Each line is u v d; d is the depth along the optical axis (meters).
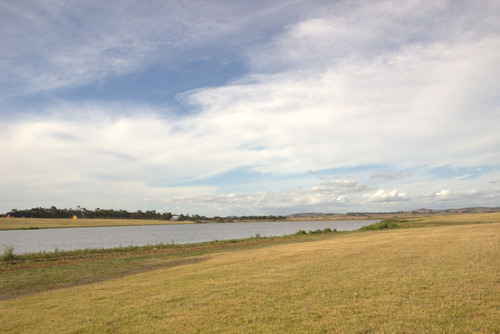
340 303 8.66
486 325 6.56
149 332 7.32
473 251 15.43
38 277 17.58
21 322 8.76
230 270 15.30
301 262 16.20
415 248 18.20
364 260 15.26
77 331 7.69
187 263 20.72
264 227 147.12
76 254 29.36
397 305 8.17
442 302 8.13
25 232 111.25
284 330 7.00
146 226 172.88
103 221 161.12
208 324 7.63
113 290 12.44
